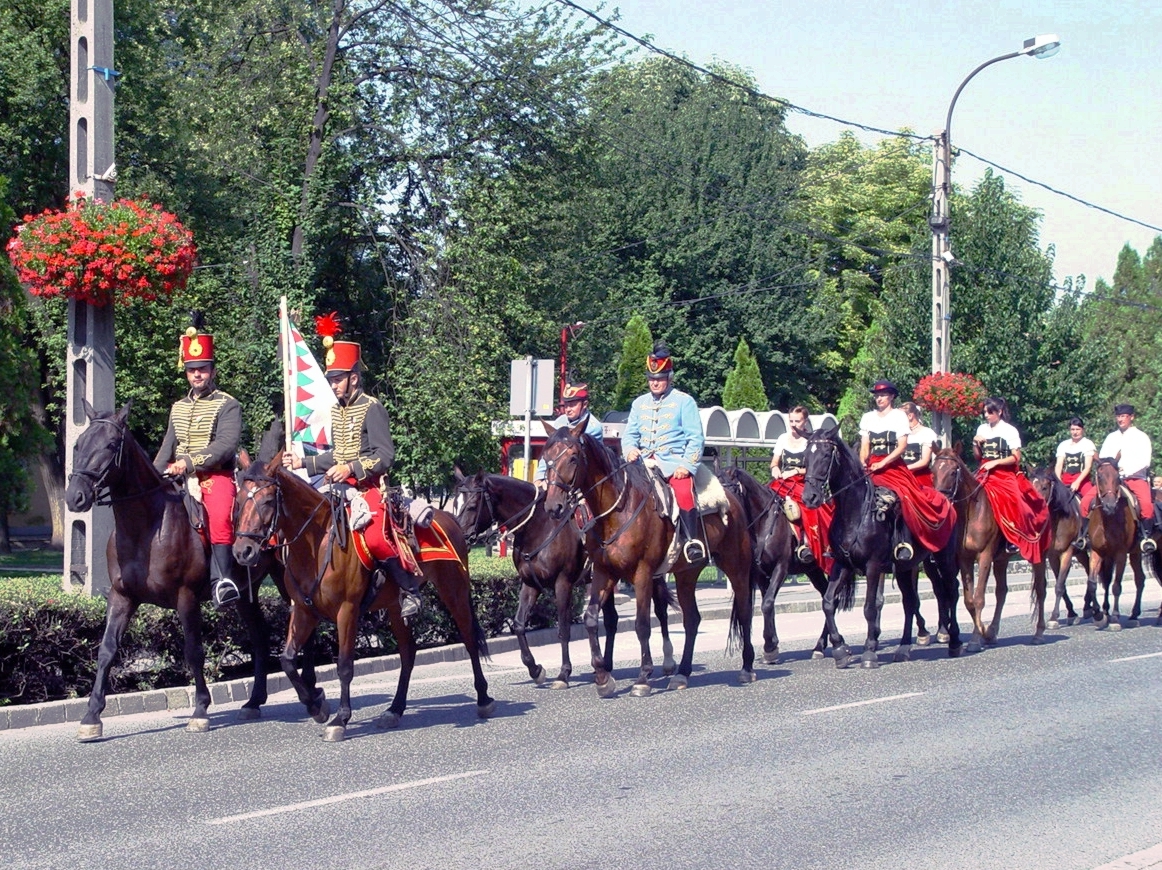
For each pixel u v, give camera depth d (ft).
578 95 85.15
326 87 77.46
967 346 129.80
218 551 34.42
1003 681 43.06
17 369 69.26
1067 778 28.71
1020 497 52.29
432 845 22.98
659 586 45.75
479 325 75.20
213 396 35.96
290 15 80.07
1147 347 209.15
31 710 35.17
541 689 42.47
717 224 157.07
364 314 82.84
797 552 49.19
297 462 34.30
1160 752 31.55
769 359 162.81
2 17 95.81
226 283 77.92
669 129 158.92
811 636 59.57
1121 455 64.54
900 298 136.98
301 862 21.93
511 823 24.57
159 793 26.99
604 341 128.77
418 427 75.00
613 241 154.30
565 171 86.33
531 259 86.38
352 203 77.66
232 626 41.70
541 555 43.29
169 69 101.24
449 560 36.24
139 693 38.06
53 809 25.61
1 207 69.31
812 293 168.86
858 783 28.09
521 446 84.38
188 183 96.58
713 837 23.63
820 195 196.03
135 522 33.32
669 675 45.37
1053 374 129.80
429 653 49.88
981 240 130.93
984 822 24.91
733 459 86.12
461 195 78.02
